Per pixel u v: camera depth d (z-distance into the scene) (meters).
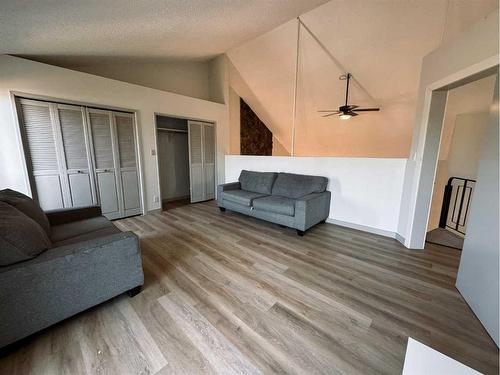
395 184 2.78
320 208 3.13
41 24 1.87
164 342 1.30
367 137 5.48
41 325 1.28
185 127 5.32
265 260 2.28
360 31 3.21
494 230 1.37
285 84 4.84
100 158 3.28
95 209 2.52
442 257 2.37
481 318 1.45
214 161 5.03
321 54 3.81
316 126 5.87
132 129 3.58
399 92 3.96
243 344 1.29
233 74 5.15
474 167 3.19
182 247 2.57
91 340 1.31
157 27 2.47
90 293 1.45
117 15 1.99
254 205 3.31
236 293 1.75
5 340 1.17
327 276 1.99
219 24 2.83
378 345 1.29
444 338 1.34
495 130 1.42
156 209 4.03
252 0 2.33
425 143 2.37
